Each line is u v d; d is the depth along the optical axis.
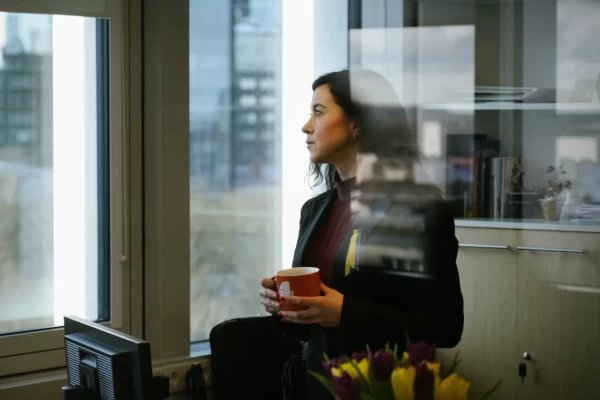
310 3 2.76
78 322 1.62
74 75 2.39
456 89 2.93
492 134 2.93
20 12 2.23
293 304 1.79
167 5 2.43
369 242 1.97
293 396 2.05
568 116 2.82
